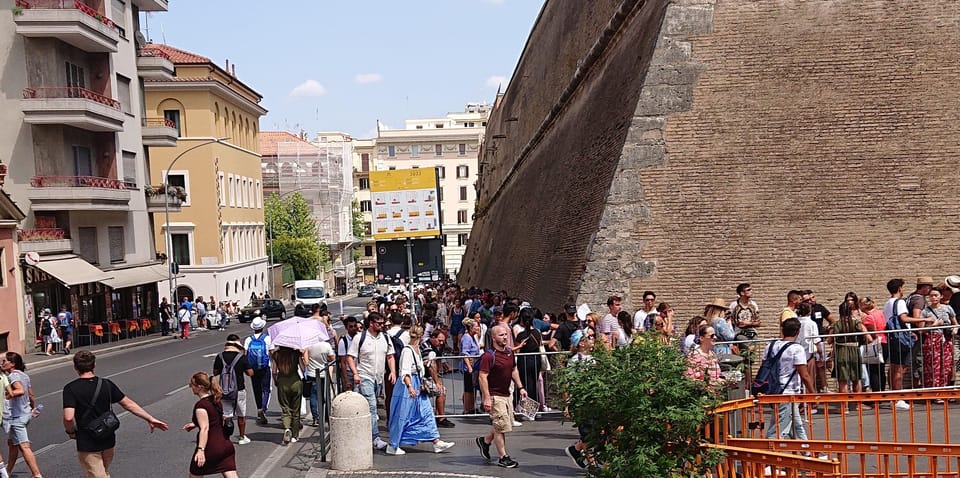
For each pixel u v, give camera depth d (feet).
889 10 62.18
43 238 114.01
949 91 60.39
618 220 60.44
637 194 60.64
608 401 27.25
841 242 58.49
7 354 37.91
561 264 72.02
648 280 59.47
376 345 42.78
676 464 27.22
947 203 58.39
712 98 61.52
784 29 62.34
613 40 80.89
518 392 48.06
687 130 61.16
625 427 27.43
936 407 41.98
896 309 43.50
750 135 60.80
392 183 94.79
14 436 37.58
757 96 61.41
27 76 118.83
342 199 366.84
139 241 148.77
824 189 59.52
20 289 106.32
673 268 59.31
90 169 131.54
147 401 61.82
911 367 42.68
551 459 38.24
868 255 58.08
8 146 118.52
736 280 58.70
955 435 36.14
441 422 48.26
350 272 372.99
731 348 41.32
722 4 62.85
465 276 192.65
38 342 110.42
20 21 116.57
